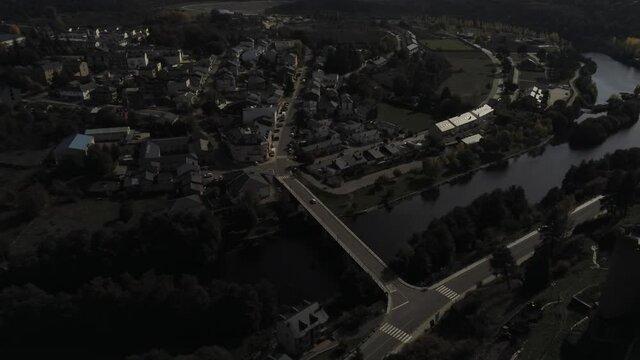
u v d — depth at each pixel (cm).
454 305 17988
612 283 15075
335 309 19188
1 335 18050
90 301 18300
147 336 18312
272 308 18525
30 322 18100
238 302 18000
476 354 15275
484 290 18675
